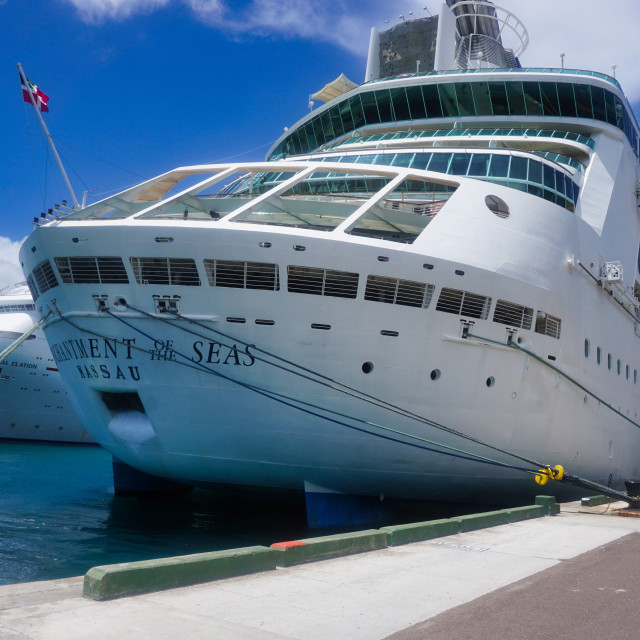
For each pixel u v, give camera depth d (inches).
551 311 698.2
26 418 1683.1
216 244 549.6
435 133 992.2
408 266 578.9
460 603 261.9
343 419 593.6
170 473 684.1
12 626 206.7
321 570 314.2
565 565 347.6
